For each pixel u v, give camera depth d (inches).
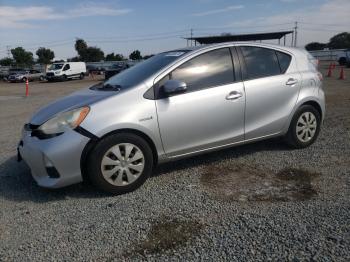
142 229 128.4
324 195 149.6
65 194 162.2
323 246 112.3
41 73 1731.1
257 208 140.3
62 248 119.0
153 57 202.5
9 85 1375.5
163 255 112.4
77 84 1261.1
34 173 161.9
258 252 111.2
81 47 3454.7
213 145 181.3
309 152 207.5
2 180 183.6
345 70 1203.9
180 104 168.6
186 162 198.1
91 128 151.6
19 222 138.3
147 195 157.6
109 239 123.0
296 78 205.3
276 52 204.8
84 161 155.2
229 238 119.8
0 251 118.9
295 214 133.6
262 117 194.1
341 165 184.2
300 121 209.2
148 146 163.2
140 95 162.2
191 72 175.6
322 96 217.3
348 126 271.6
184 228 127.6
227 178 173.3
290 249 111.7
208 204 145.6
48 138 152.8
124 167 158.1
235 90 183.3
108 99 158.9
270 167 185.5
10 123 363.3
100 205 149.6
